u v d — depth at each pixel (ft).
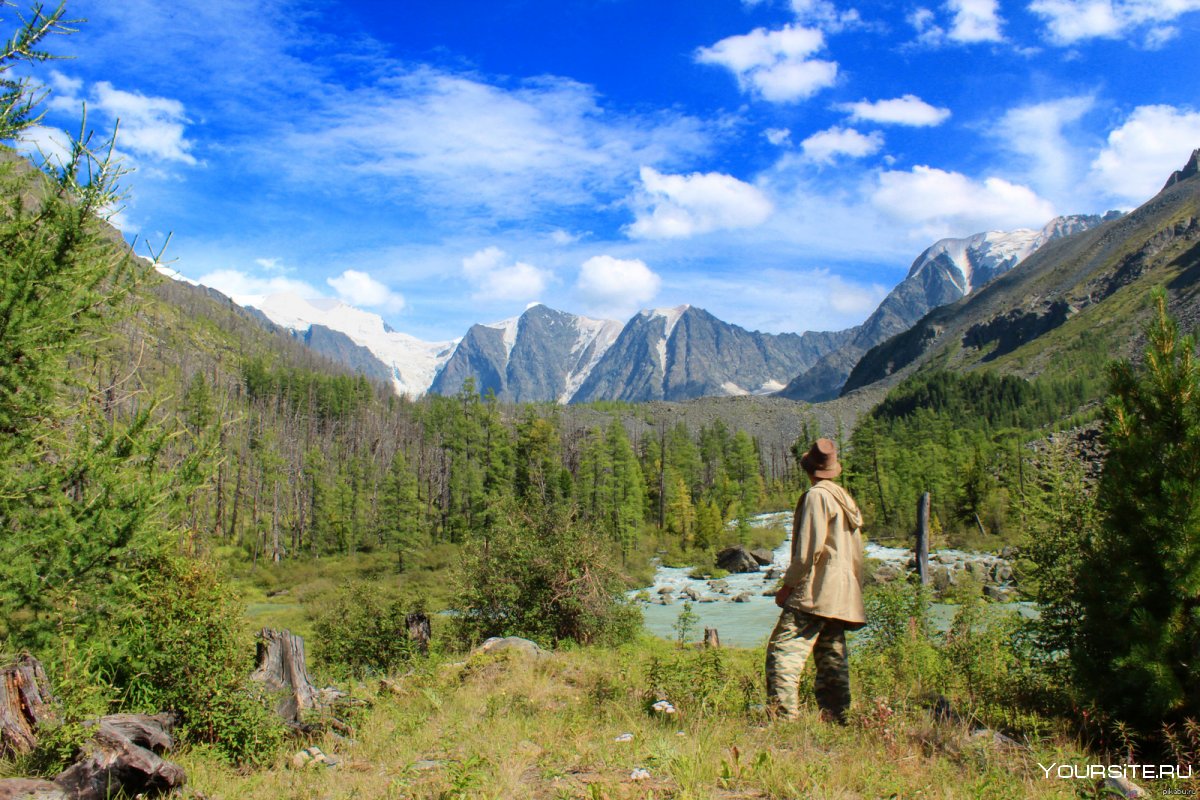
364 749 22.86
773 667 20.25
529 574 76.13
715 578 212.64
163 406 30.35
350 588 78.38
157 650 25.20
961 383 600.80
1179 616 19.20
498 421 377.71
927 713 20.76
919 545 102.27
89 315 27.71
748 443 369.50
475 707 27.61
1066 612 24.94
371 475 363.76
